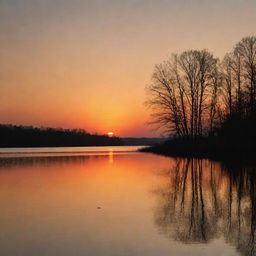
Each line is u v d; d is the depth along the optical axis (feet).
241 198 60.70
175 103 184.44
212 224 44.04
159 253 33.63
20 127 463.01
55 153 247.50
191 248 35.04
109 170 111.55
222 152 157.17
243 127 148.87
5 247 35.58
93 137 533.14
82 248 35.06
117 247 35.32
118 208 53.11
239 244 36.29
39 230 41.42
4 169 117.70
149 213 49.78
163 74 185.26
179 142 191.72
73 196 63.57
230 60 179.73
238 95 163.53
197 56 185.78
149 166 123.03
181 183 79.15
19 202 58.18
